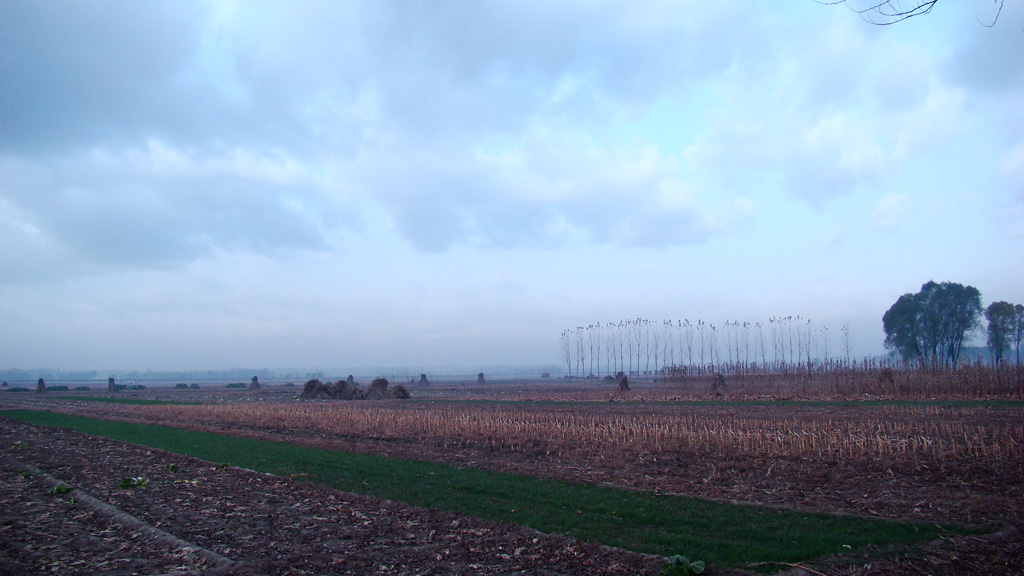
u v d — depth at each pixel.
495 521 11.26
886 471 15.05
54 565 8.69
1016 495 12.55
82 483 15.02
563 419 27.58
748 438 19.42
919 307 78.19
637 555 8.98
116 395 71.50
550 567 8.78
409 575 8.51
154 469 17.16
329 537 10.36
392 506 12.44
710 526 10.70
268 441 23.77
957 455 16.22
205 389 94.06
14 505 12.52
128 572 8.49
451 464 17.83
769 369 60.38
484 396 55.12
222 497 13.50
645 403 40.34
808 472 15.25
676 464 16.86
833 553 8.98
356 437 24.95
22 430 28.20
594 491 13.75
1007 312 74.00
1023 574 7.99
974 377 37.16
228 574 8.47
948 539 9.46
